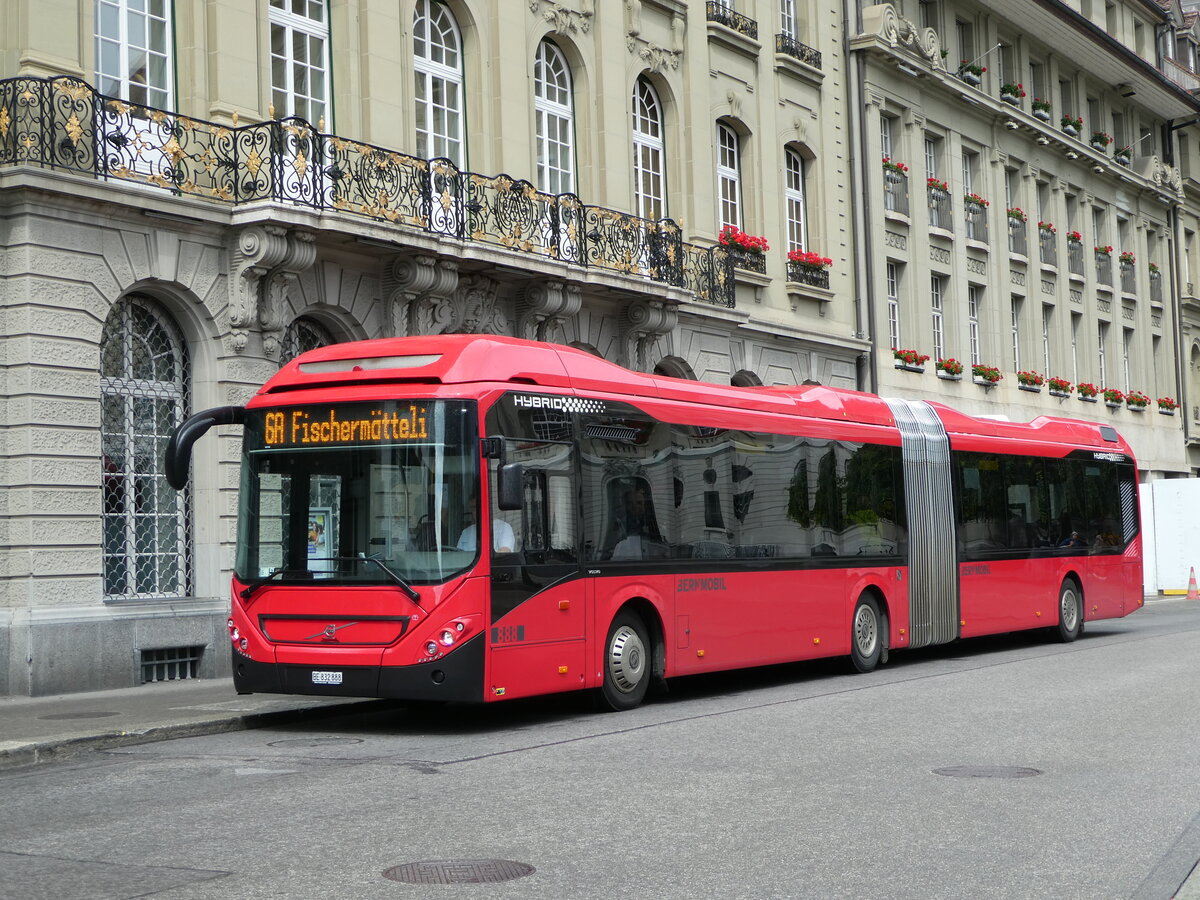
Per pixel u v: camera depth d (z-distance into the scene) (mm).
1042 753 11164
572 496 13953
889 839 7980
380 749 11719
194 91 18203
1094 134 47469
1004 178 41500
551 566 13555
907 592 20125
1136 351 49688
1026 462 23734
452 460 12727
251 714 13664
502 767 10555
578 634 13891
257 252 17875
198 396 18047
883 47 33875
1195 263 55594
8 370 16016
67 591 16203
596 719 13875
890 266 35562
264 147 18125
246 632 13234
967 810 8836
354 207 18891
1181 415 52562
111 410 17266
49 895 6625
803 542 17875
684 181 27438
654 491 15219
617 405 14766
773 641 17109
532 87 23844
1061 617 24203
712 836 8023
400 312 20188
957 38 39500
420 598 12531
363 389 13148
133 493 17500
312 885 6840
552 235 22344
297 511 13188
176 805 9008
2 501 15984
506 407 13156
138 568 17531
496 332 21938
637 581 14789
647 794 9344
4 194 15898
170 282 17438
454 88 22781
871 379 33375
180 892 6688
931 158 38312
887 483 19922
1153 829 8297
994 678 17516
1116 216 49062
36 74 16219
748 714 14039
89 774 10484
